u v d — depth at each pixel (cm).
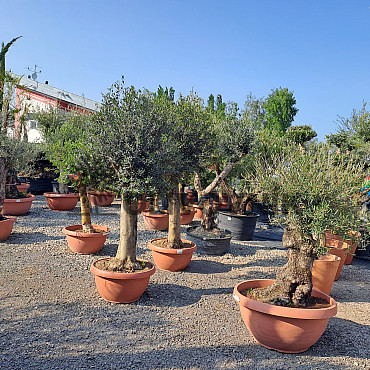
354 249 701
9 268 521
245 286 388
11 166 941
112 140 429
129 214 445
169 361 299
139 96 457
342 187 353
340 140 853
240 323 389
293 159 387
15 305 392
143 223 946
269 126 3175
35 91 2052
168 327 366
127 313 396
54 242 693
